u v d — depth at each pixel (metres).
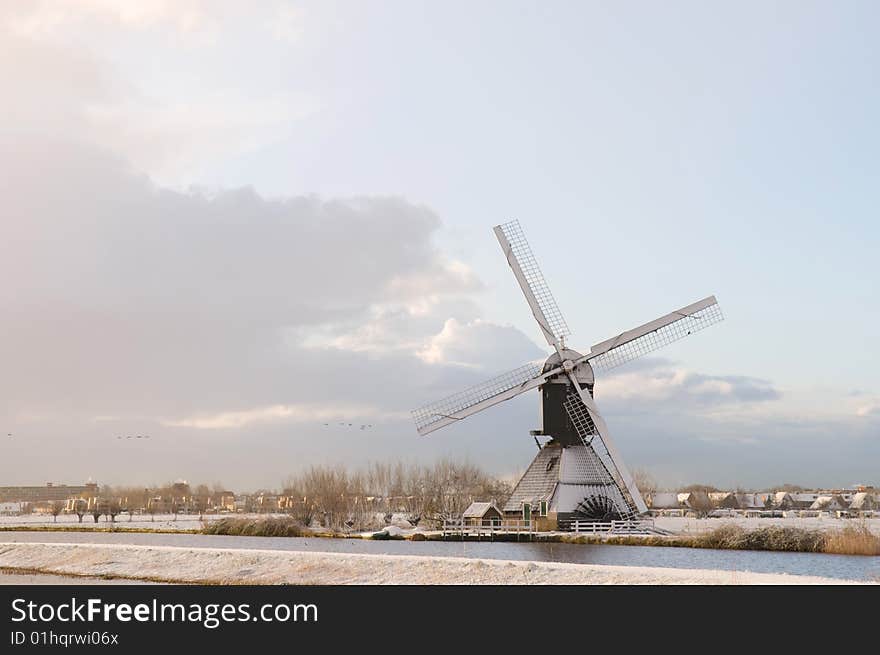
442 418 87.50
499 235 91.00
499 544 76.25
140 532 107.75
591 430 84.81
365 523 115.38
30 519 191.00
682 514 166.12
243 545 77.69
